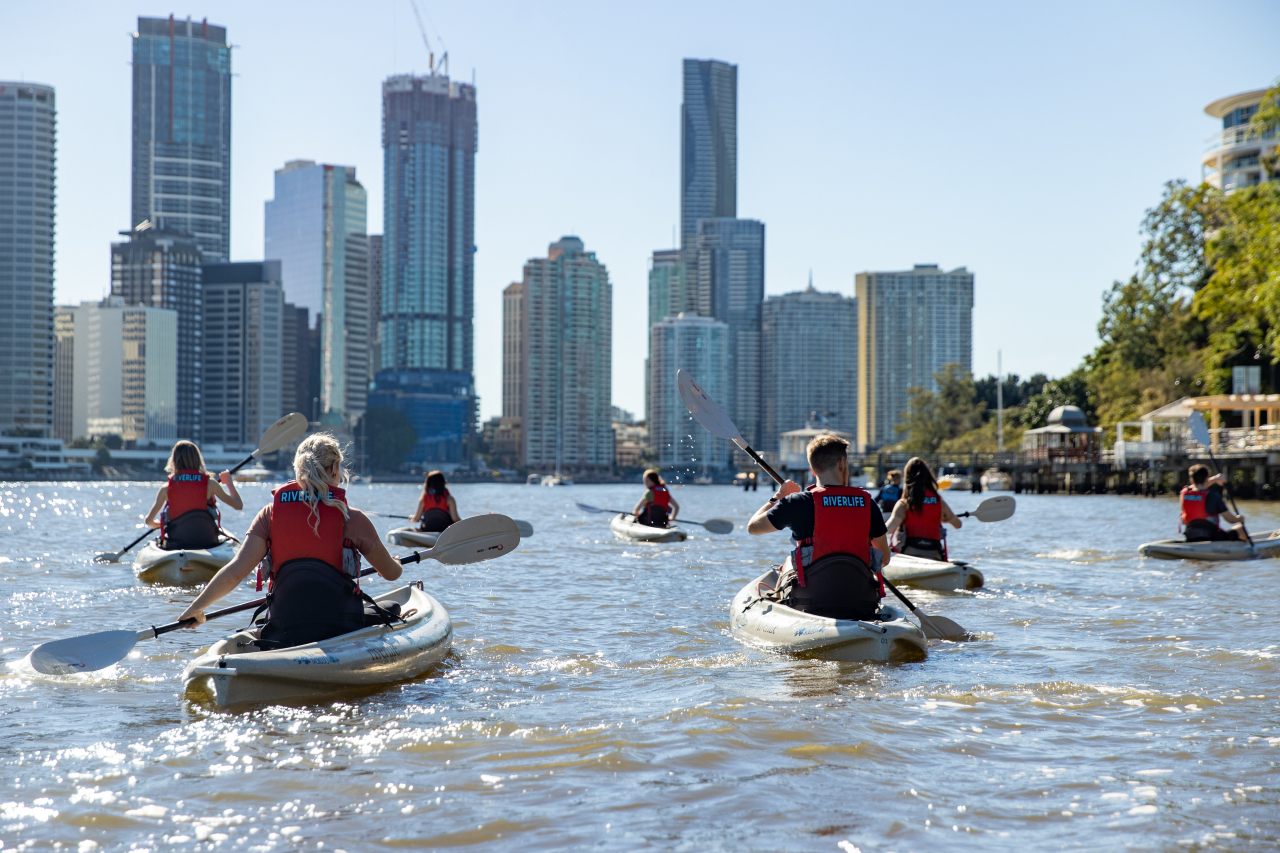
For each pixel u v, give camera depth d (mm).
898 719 5473
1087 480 60031
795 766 4656
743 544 18219
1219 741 5039
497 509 38250
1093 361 73062
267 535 6324
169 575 11148
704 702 5836
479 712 5645
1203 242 59938
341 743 5039
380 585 11758
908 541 11766
